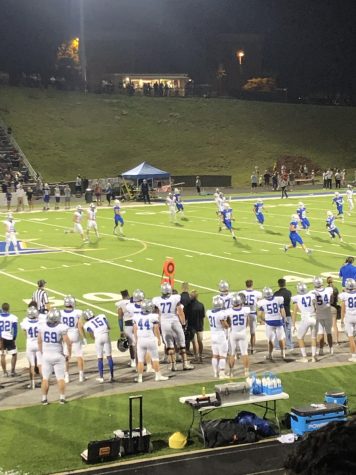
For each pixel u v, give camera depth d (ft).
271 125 212.64
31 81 213.25
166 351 45.78
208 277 77.82
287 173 183.32
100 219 126.52
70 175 182.80
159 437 32.86
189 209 139.95
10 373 44.93
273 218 124.16
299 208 104.99
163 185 174.40
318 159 200.34
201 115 213.25
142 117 208.95
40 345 38.11
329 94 248.73
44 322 37.93
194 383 41.68
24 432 33.68
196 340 47.83
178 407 37.06
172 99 218.59
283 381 41.86
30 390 40.96
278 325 46.91
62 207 146.41
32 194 147.33
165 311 44.91
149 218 127.03
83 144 195.21
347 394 39.11
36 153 187.52
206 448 31.24
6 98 203.41
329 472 3.96
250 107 219.20
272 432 32.63
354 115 219.61
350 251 92.22
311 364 45.98
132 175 151.94
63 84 215.72
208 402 33.37
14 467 29.60
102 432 33.53
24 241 102.94
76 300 67.51
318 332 47.06
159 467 29.35
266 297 46.85
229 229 102.63
